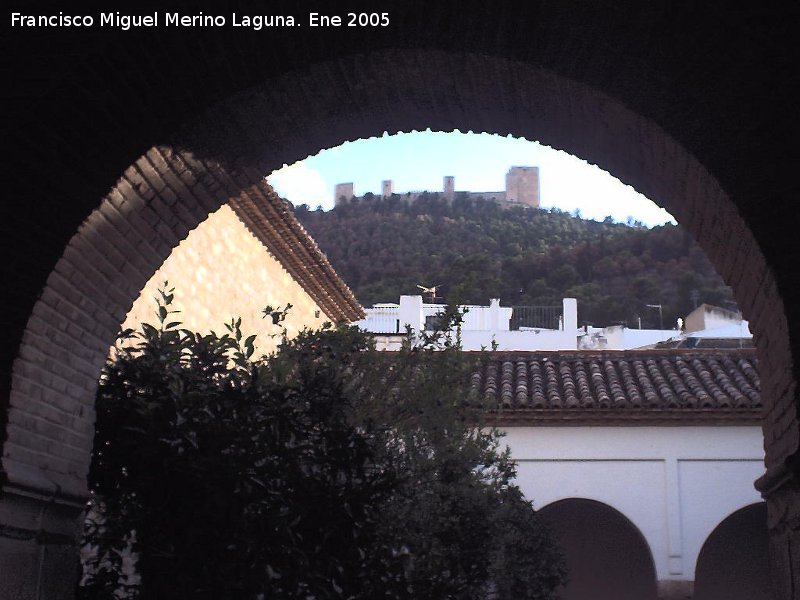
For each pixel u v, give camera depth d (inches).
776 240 245.4
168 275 435.5
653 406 619.2
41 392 264.2
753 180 246.2
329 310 737.6
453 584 331.0
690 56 245.0
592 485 625.6
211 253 491.5
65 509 272.7
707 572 732.7
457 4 256.8
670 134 259.9
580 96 278.1
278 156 315.9
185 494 288.2
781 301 244.5
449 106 306.8
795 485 248.2
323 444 305.1
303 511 284.0
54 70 255.3
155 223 296.7
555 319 1574.8
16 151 257.3
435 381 407.8
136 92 263.9
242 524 278.8
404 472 376.2
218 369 313.0
